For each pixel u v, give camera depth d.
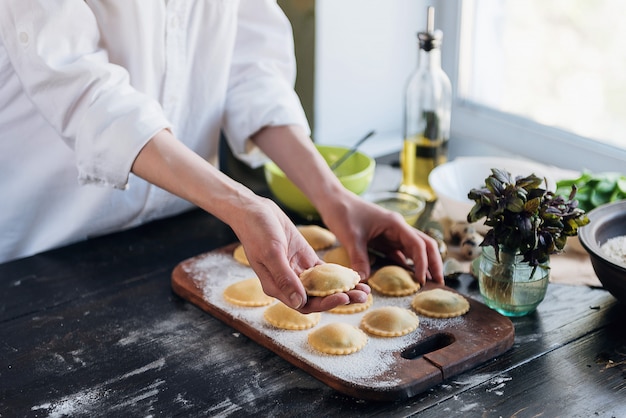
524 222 0.94
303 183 1.21
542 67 1.65
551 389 0.90
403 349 0.95
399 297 1.08
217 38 1.25
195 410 0.87
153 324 1.04
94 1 1.13
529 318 1.04
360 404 0.87
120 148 1.01
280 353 0.96
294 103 1.30
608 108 1.54
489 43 1.75
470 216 0.97
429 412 0.86
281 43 1.37
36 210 1.28
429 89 1.34
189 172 0.97
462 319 1.01
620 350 0.97
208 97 1.29
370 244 1.17
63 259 1.21
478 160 1.37
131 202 1.29
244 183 1.67
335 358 0.93
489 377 0.92
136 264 1.20
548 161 1.65
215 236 1.29
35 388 0.91
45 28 1.03
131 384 0.91
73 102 1.04
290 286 0.85
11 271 1.17
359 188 1.32
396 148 1.71
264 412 0.86
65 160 1.25
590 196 1.22
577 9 1.55
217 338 1.00
